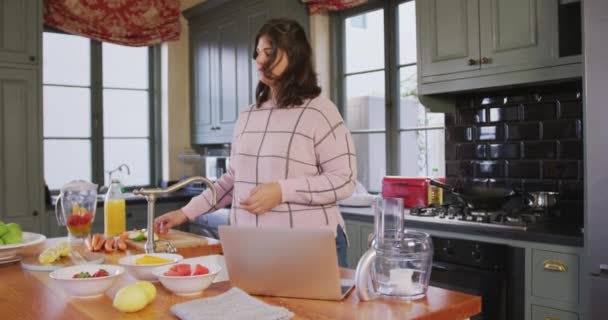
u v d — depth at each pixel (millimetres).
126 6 4160
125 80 4473
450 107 3006
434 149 3182
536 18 2377
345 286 1289
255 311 1053
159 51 4582
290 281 1208
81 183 2025
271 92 1702
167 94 4492
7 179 3334
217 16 4184
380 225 1241
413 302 1175
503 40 2498
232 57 4027
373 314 1091
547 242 2100
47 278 1479
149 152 4613
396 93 3369
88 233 2016
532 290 2152
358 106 3623
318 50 3662
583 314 2000
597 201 1846
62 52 4156
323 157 1583
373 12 3504
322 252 1155
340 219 1647
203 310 1057
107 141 4383
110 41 4148
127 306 1102
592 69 1841
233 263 1262
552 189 2602
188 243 1976
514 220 2367
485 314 2273
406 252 1217
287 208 1557
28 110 3396
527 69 2410
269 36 1602
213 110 4277
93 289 1234
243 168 1667
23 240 1853
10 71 3336
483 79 2580
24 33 3381
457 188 2707
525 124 2711
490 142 2865
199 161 4664
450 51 2723
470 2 2629
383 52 3439
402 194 2996
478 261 2309
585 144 1872
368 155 3580
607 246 1825
